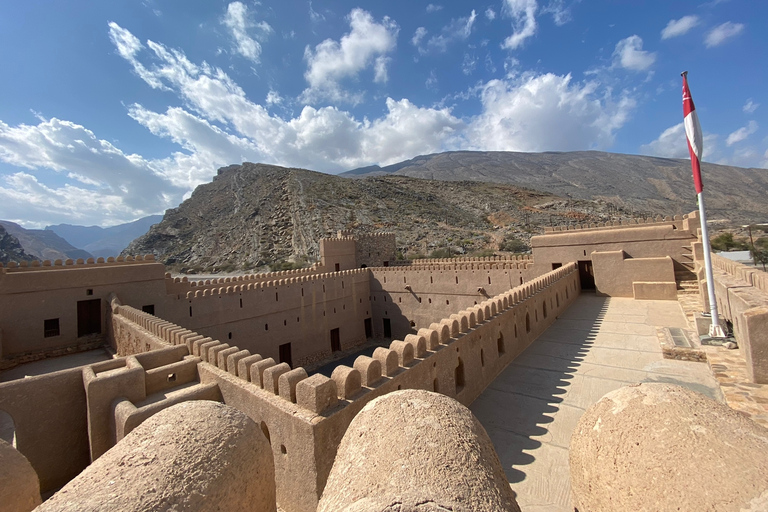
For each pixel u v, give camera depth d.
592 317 16.92
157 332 12.41
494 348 11.01
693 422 2.31
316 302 26.89
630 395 2.78
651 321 15.07
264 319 23.48
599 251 23.22
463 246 71.81
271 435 6.49
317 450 5.54
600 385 9.52
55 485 9.07
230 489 2.76
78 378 9.40
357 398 6.36
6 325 15.70
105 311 18.17
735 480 1.93
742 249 47.62
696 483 2.02
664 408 2.50
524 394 9.52
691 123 11.62
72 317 17.38
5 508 3.38
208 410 3.21
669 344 11.27
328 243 34.44
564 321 16.72
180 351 10.42
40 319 16.53
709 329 10.98
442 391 8.41
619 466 2.39
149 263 19.88
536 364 11.49
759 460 2.00
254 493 3.03
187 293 20.47
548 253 24.78
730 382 7.27
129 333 14.41
